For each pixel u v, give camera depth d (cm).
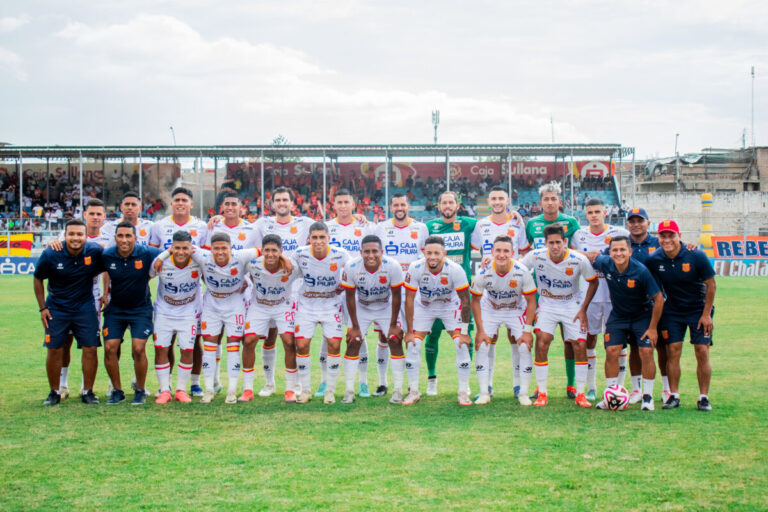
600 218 834
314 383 877
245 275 781
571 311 732
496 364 1001
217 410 695
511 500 431
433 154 3209
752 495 439
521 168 3875
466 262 872
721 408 686
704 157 4972
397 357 741
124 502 432
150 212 3700
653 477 473
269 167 3809
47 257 709
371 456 525
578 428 610
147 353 1106
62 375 764
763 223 3753
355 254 897
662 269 688
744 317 1477
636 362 735
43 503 430
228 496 441
